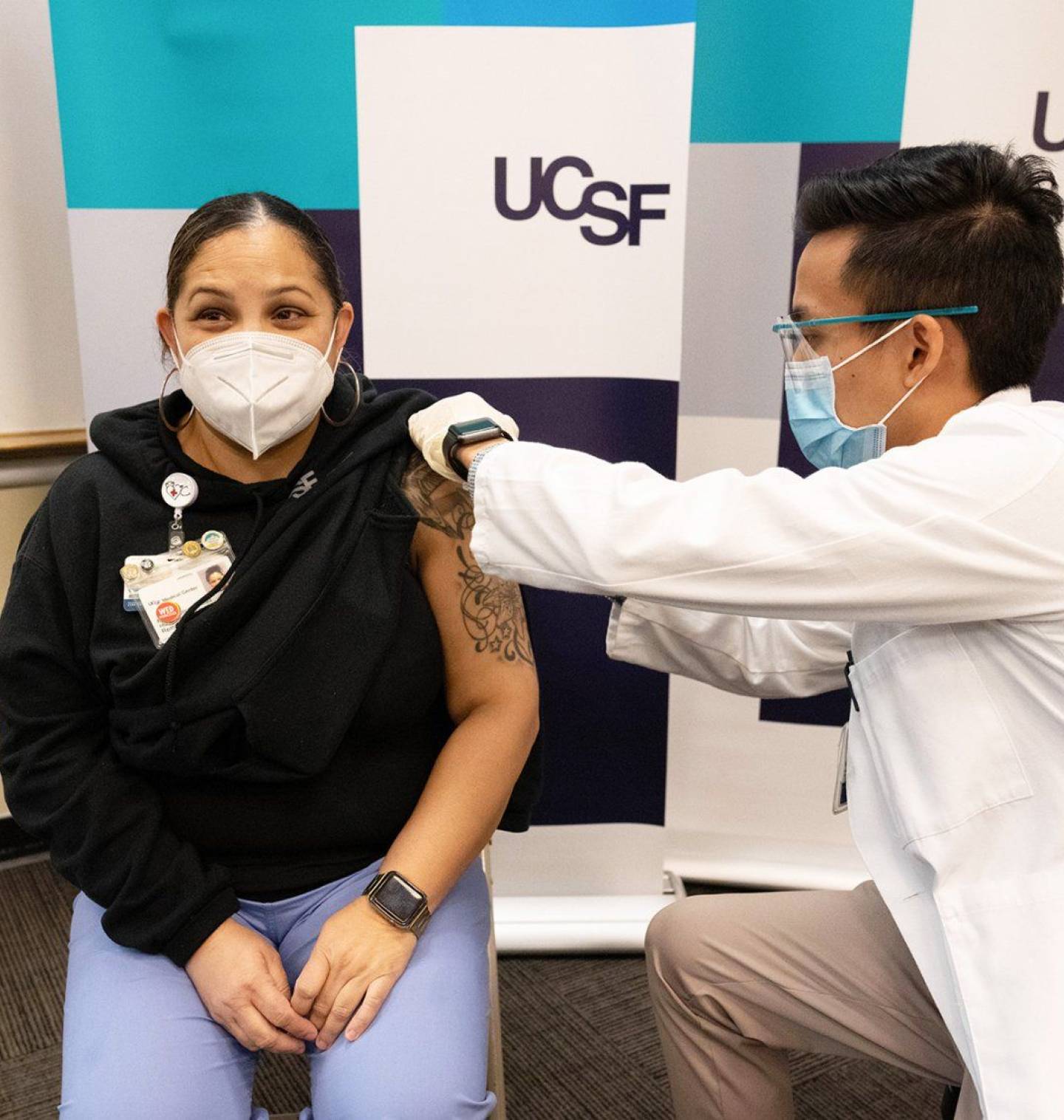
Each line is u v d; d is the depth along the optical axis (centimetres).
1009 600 84
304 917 111
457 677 116
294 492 111
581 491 93
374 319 162
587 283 160
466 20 150
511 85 153
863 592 85
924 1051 107
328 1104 95
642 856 190
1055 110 160
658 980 117
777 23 162
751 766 193
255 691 102
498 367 164
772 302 174
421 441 109
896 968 106
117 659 106
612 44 151
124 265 158
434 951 107
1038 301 94
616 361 163
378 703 108
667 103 152
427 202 157
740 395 179
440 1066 96
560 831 188
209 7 148
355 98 153
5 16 182
